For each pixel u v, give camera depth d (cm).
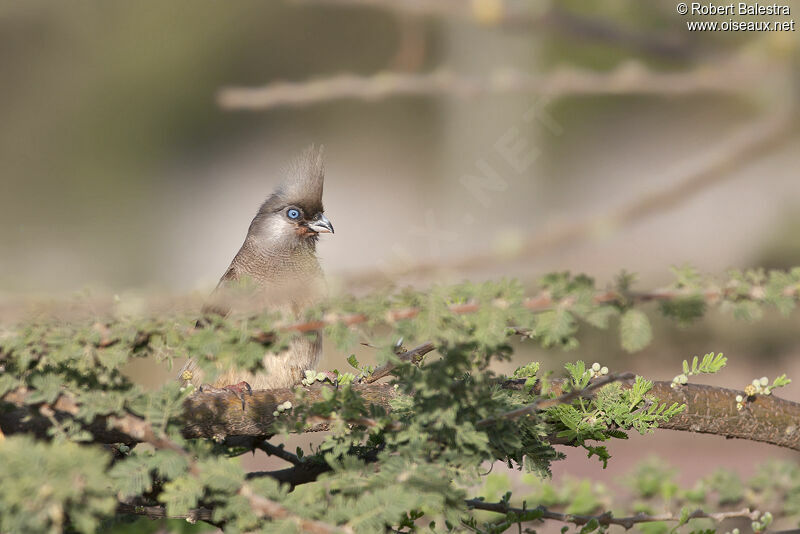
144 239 4766
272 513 389
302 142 4559
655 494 842
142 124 4847
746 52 395
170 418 448
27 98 4700
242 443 590
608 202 400
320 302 420
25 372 435
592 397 559
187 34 4459
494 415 476
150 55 4600
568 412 551
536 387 568
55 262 4391
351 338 412
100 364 434
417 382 434
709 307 399
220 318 426
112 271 4509
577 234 391
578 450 1767
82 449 372
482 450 465
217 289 439
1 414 457
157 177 4981
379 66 2941
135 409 425
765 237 1379
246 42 4347
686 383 595
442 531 532
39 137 4738
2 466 358
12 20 4450
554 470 1486
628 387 586
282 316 423
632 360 1316
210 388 569
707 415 589
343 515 392
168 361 428
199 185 5069
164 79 4700
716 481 831
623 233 421
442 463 455
